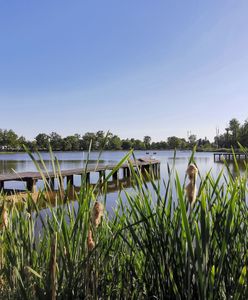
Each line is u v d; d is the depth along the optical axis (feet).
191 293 5.35
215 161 146.51
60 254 5.92
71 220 6.69
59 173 6.22
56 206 6.68
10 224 7.91
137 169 6.58
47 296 5.56
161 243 5.85
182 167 82.02
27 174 51.13
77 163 155.53
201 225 4.96
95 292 5.61
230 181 6.33
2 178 45.73
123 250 7.45
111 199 38.14
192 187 4.68
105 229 7.09
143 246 6.40
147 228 6.05
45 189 6.21
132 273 6.66
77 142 376.48
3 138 381.19
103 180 6.51
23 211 7.85
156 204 6.47
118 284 6.81
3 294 6.53
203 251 4.92
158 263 6.04
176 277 5.67
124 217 7.10
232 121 261.44
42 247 7.30
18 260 6.59
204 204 5.09
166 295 5.81
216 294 5.16
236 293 5.06
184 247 5.59
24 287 5.92
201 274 4.85
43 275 6.28
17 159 207.21
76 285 5.79
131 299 6.44
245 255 5.62
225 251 5.46
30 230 6.81
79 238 6.24
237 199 6.08
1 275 7.43
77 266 5.95
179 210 5.65
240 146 6.35
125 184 59.11
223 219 5.61
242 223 6.55
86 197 6.00
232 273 5.68
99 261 6.17
